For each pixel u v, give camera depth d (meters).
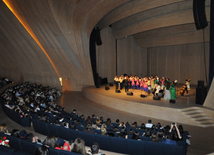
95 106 19.33
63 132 8.05
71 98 23.30
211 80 13.64
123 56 30.27
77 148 3.99
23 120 10.45
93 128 8.80
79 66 26.31
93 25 22.50
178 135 6.80
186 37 23.14
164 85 17.58
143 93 19.95
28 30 22.36
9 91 18.98
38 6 18.73
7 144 5.41
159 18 19.34
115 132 8.05
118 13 20.67
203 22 13.61
